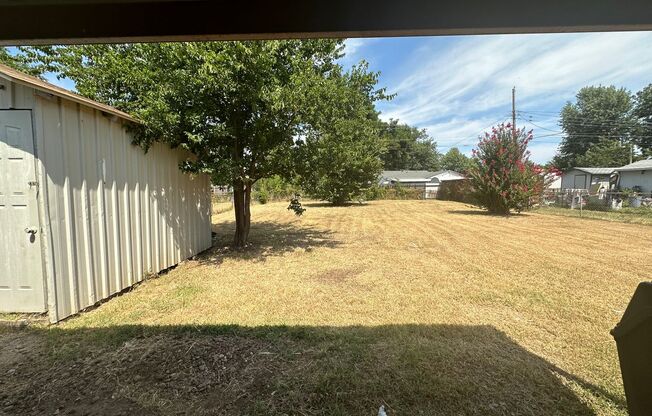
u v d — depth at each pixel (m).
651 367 1.36
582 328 3.03
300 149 6.16
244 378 2.20
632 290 4.08
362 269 5.18
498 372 2.29
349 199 19.25
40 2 1.56
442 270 5.09
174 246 5.41
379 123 19.56
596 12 1.63
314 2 1.71
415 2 1.69
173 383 2.14
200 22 1.73
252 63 4.96
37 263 3.16
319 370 2.30
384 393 2.06
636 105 34.44
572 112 37.56
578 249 6.52
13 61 6.05
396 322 3.16
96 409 1.92
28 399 2.01
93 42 1.81
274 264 5.54
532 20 1.65
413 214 13.69
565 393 2.06
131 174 4.34
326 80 6.11
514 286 4.26
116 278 4.01
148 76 5.05
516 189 12.30
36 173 3.07
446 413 1.88
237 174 5.67
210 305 3.64
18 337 2.84
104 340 2.75
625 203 14.55
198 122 4.97
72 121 3.40
